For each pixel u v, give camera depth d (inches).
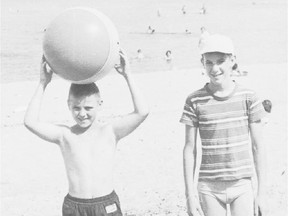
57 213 169.5
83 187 104.3
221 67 106.4
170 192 181.9
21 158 243.0
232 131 108.1
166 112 335.9
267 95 382.0
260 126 110.0
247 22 991.0
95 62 101.1
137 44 816.9
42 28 952.9
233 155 108.0
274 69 507.5
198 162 208.2
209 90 109.6
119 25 994.1
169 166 215.8
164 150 241.9
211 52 106.2
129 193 182.5
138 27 971.3
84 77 102.5
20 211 171.9
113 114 340.5
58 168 226.1
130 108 359.6
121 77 490.9
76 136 106.3
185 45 801.6
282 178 187.0
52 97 408.2
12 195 190.1
